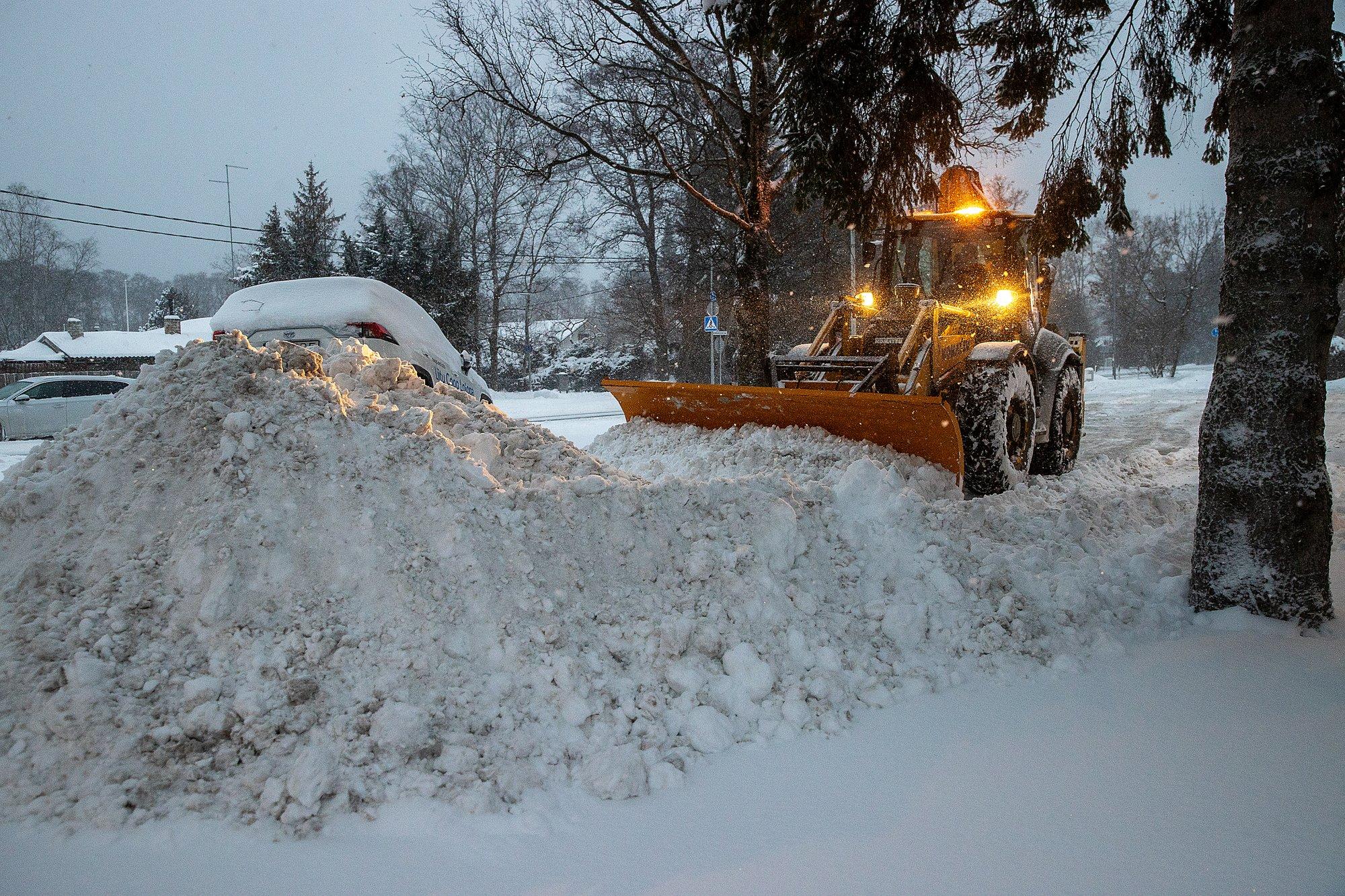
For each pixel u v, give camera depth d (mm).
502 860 2180
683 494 3766
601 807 2471
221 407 3295
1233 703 3158
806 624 3449
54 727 2451
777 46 5676
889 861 2197
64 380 13625
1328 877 2098
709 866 2176
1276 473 3939
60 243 53500
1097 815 2422
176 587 2842
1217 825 2355
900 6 5441
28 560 2922
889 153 5707
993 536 4730
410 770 2469
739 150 11414
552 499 3486
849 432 6586
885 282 7848
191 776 2396
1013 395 6828
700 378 29547
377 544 3041
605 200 27594
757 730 2953
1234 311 4074
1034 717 3100
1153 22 6234
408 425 3475
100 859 2121
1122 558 4574
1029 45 6508
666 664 3068
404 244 32312
